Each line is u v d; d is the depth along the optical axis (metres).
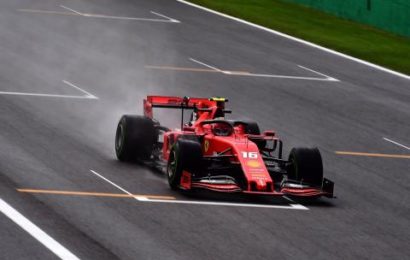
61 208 59.12
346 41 137.25
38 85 95.75
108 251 52.28
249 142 65.69
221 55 120.50
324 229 60.03
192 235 56.16
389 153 85.12
